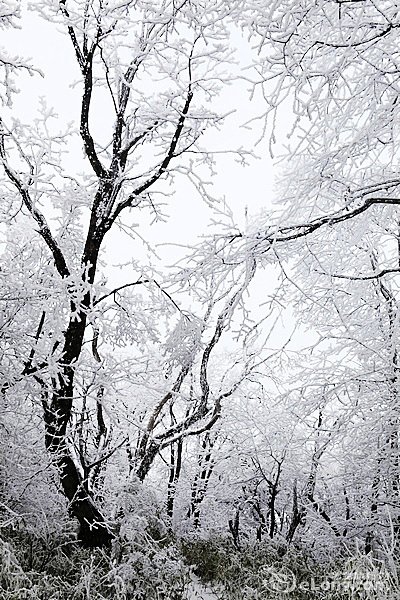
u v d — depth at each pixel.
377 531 8.52
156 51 6.87
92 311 6.21
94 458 7.64
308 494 9.64
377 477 8.66
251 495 11.11
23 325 6.84
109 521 6.13
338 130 5.90
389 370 8.40
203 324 7.90
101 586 4.96
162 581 5.45
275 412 11.21
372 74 5.52
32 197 6.71
